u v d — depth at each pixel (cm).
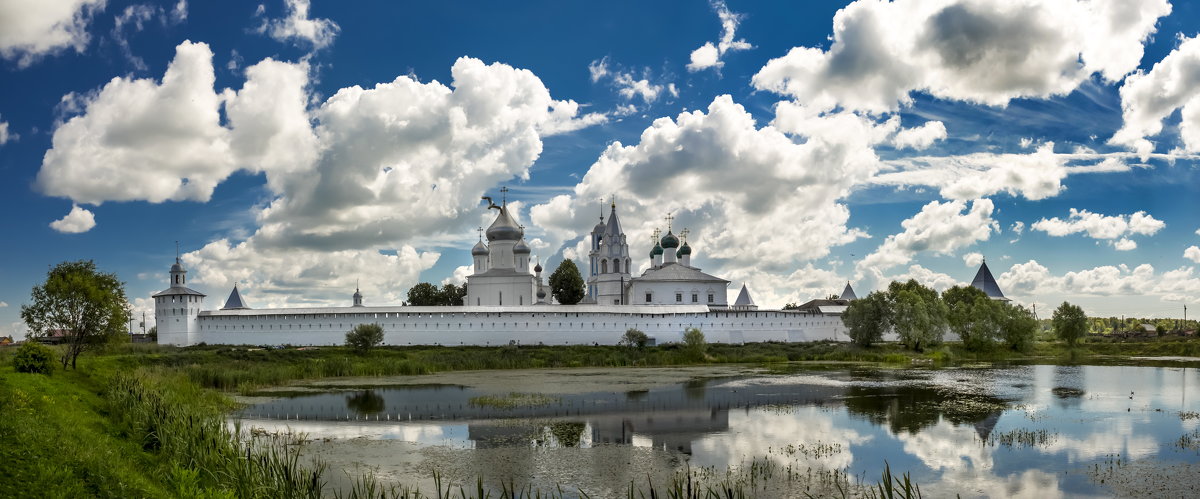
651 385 6644
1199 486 2909
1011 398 5444
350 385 6844
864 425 4250
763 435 3956
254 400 5647
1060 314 11844
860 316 11331
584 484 2959
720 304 13588
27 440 2209
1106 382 6638
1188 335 13725
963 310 11512
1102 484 2945
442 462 3347
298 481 2442
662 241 15275
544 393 5994
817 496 2762
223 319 11038
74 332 5353
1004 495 2806
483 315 10938
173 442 2881
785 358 10212
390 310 10819
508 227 13962
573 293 15012
